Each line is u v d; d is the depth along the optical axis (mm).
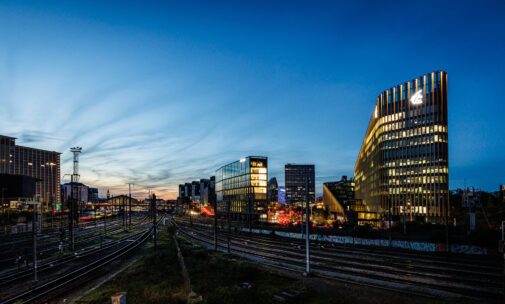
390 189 101250
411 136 98562
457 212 84938
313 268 29000
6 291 23094
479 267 27500
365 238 45938
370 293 18578
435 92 95562
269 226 75812
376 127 111375
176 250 40375
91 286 24078
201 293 20656
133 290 22312
